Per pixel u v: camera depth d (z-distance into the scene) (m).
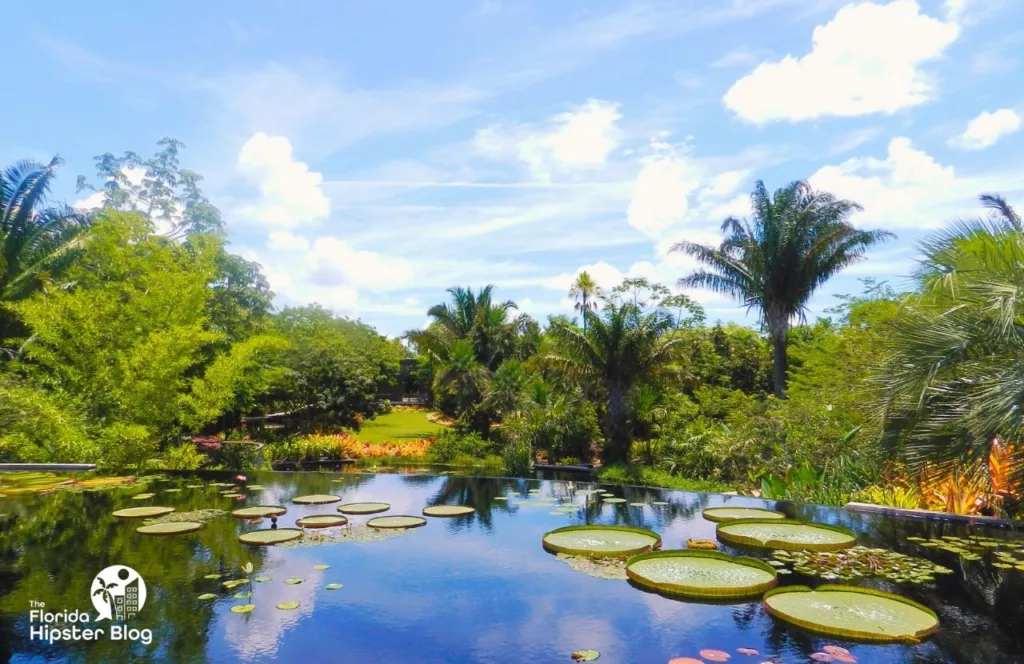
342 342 27.98
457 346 24.09
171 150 19.44
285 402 21.66
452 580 4.10
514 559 4.60
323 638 3.18
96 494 7.38
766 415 12.03
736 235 18.92
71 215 16.62
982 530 5.52
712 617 3.45
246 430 19.67
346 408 22.52
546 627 3.33
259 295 18.73
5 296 14.16
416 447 20.39
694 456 14.00
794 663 2.87
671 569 4.22
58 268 15.26
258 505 6.68
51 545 4.93
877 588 3.94
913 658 2.92
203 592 3.85
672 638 3.17
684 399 17.80
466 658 2.96
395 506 6.81
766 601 3.60
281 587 3.94
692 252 19.11
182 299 11.58
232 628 3.29
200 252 14.41
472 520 6.02
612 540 5.08
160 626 3.32
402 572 4.27
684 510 6.61
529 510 6.57
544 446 18.48
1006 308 5.14
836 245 17.70
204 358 12.64
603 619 3.44
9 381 9.66
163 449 11.70
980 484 6.27
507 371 22.16
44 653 2.98
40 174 15.41
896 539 5.19
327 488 8.01
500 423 21.55
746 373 22.69
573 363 17.17
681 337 17.55
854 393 9.02
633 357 16.81
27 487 7.72
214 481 8.52
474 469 17.41
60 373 10.62
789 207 18.33
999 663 2.87
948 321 5.68
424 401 36.62
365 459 19.41
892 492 7.25
